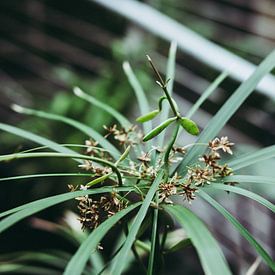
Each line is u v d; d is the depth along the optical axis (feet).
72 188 1.21
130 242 0.98
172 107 1.15
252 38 5.25
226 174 1.21
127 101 3.72
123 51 3.86
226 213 1.13
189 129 1.16
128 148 1.19
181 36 2.70
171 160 1.26
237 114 4.02
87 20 5.15
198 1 5.44
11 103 4.27
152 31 2.85
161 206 1.15
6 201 3.82
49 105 3.98
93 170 1.23
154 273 1.34
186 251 3.58
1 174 3.85
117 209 1.18
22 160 3.81
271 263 1.05
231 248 3.11
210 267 0.85
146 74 3.89
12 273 3.08
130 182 1.30
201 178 1.18
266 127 3.87
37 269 2.32
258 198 1.13
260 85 2.32
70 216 2.29
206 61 2.57
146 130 1.41
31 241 3.82
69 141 3.61
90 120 3.59
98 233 1.00
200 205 3.29
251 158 1.26
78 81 4.09
